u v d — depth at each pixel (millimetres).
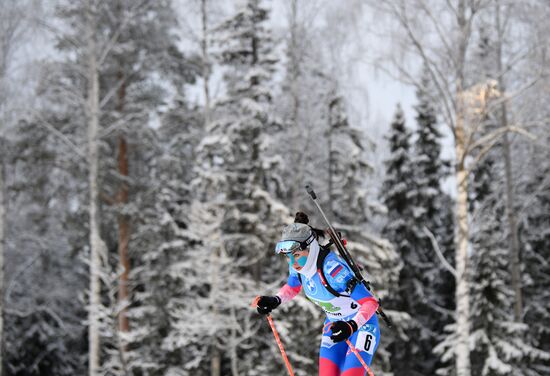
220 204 16047
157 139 20391
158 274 17688
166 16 18812
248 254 17031
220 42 17688
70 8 18125
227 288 15898
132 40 18922
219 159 17625
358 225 17531
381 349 16641
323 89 19172
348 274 3391
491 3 13039
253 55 17938
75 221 20219
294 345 15492
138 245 19016
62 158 18672
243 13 17469
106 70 19484
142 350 17688
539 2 12812
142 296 17828
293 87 18719
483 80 13359
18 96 17969
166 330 17719
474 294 17578
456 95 13172
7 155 19188
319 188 20391
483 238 17547
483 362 17406
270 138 17281
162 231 18203
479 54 14180
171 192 18828
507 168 20328
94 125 17797
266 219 17000
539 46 12672
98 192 17609
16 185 19797
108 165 19797
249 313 15695
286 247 3377
